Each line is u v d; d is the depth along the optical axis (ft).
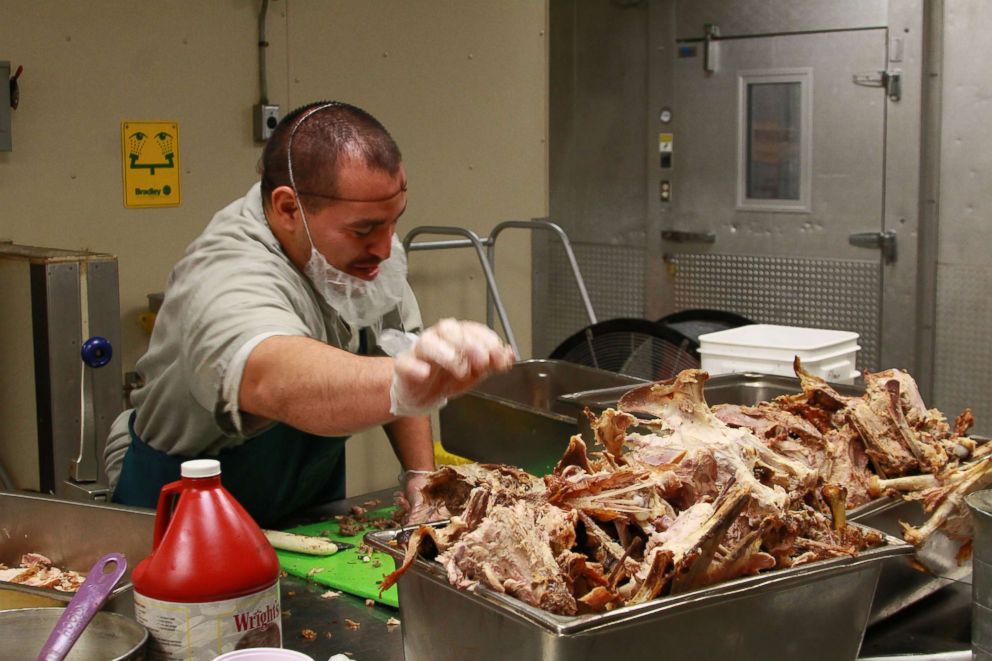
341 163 6.34
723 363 9.23
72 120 11.09
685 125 17.94
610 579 4.42
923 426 6.81
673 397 5.72
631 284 18.99
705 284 18.10
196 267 6.67
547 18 15.03
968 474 5.91
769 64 16.89
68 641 4.31
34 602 5.39
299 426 5.46
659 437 5.73
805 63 16.51
